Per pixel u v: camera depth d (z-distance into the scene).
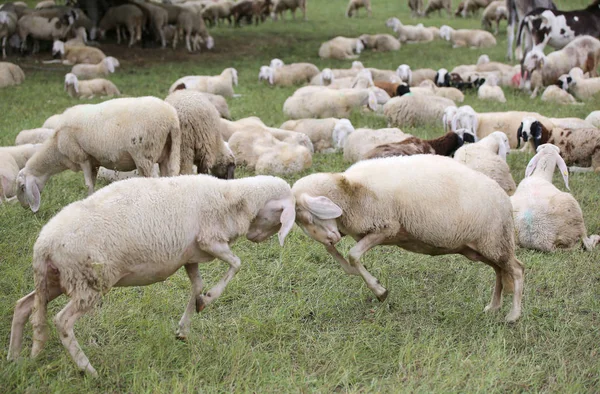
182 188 5.87
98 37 27.67
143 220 5.60
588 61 19.09
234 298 7.28
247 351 6.04
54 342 6.19
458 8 39.50
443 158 6.80
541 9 21.52
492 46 29.19
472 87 19.28
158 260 5.74
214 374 5.70
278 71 20.73
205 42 27.97
